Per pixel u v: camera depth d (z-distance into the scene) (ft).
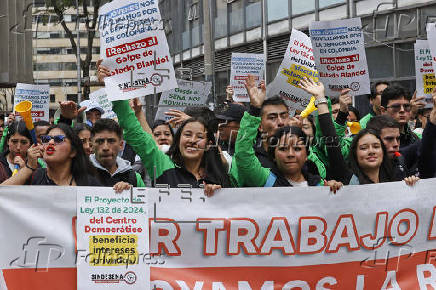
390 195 14.82
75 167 14.34
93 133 15.61
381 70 41.11
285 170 14.93
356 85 19.34
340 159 15.92
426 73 20.83
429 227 15.08
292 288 14.34
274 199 14.28
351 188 14.57
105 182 15.52
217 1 42.68
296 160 14.82
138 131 15.93
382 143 15.69
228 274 14.15
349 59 19.31
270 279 14.29
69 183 14.30
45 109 30.12
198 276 14.02
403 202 14.89
